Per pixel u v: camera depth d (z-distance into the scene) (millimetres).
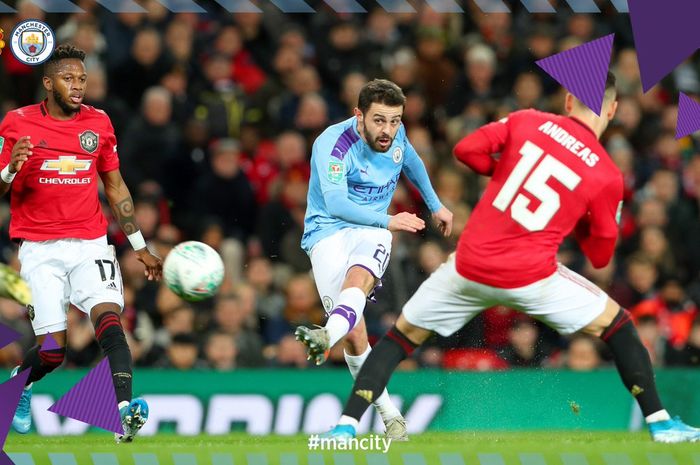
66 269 23953
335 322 22094
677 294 40688
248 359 36844
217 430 33562
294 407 33875
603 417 34719
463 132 45406
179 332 36438
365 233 24531
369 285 23625
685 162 48469
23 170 23484
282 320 39312
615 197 20484
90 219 24141
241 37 49438
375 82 23344
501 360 38312
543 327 39219
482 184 43469
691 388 35344
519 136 20656
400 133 24797
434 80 48281
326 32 49344
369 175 24406
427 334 21172
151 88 45938
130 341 36438
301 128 45469
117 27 46375
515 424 34281
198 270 23016
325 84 49094
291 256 41906
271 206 42875
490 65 47969
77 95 23391
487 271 20328
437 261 39625
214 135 44750
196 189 43406
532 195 20328
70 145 23656
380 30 50281
